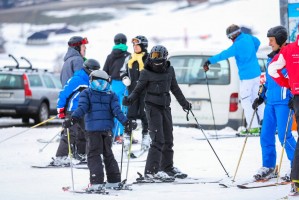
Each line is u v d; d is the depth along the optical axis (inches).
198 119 1246.3
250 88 1090.1
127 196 627.2
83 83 836.0
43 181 729.6
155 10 5206.7
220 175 756.6
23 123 1833.2
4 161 900.0
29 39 4918.8
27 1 5334.6
